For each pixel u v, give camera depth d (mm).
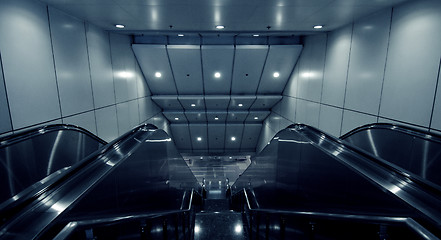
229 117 14055
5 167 3322
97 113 6906
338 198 2408
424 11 4246
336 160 2494
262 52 9617
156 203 3623
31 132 3941
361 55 6031
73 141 5102
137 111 9961
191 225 4898
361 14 5645
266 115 13883
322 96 8023
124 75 8781
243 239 4180
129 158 2748
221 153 17281
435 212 1378
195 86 11359
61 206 1529
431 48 4125
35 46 4641
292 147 3994
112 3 4895
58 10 5320
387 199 1673
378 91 5410
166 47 9352
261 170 5672
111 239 2057
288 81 11133
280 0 4746
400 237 1496
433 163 3326
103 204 2037
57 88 5242
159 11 5523
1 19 3949
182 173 5844
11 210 1315
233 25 6977
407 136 3891
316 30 7480
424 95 4270
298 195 3631
